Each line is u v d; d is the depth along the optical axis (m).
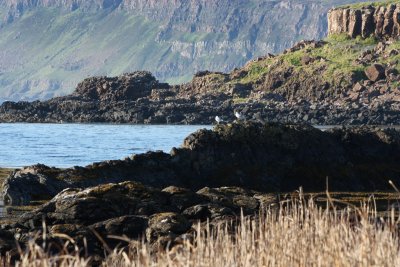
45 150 167.50
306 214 31.39
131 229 47.44
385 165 93.19
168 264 26.61
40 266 24.47
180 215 48.62
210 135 88.88
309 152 90.88
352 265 26.69
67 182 77.19
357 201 73.31
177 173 85.69
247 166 88.12
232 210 55.31
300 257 28.05
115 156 152.88
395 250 27.08
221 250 28.95
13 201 72.88
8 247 42.56
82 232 45.50
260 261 28.09
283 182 88.19
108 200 52.81
